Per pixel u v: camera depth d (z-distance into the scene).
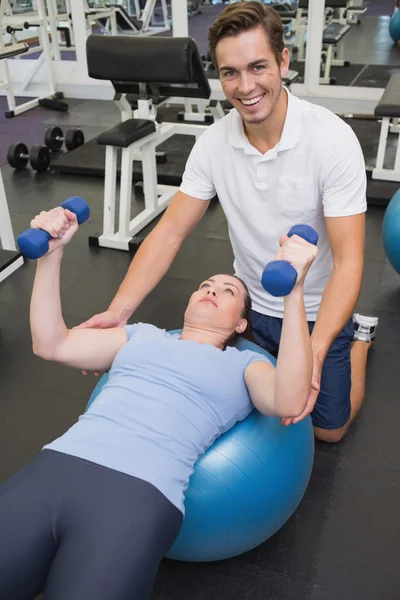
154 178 2.97
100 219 3.07
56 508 0.96
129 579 0.90
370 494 1.52
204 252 2.72
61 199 3.28
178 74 2.58
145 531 0.94
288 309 1.00
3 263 2.22
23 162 3.70
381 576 1.31
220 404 1.15
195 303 1.33
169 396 1.12
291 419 1.15
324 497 1.51
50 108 4.87
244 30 1.17
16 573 0.94
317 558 1.36
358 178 1.31
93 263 2.67
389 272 2.51
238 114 1.39
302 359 1.03
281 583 1.30
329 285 1.29
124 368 1.19
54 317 1.18
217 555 1.26
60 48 5.43
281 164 1.36
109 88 5.06
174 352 1.18
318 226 1.43
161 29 6.09
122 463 1.00
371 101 4.47
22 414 1.81
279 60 1.24
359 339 1.87
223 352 1.21
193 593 1.29
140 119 2.79
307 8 4.62
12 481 1.02
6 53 2.62
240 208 1.46
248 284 1.61
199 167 1.48
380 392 1.86
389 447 1.66
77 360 1.25
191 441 1.10
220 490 1.15
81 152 3.80
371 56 5.13
